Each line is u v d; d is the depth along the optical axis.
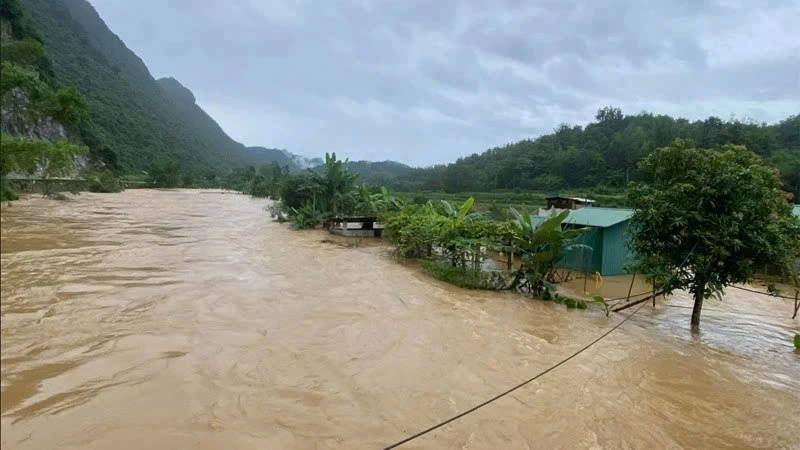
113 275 7.93
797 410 5.07
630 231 9.07
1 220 6.30
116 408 3.62
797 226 7.76
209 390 4.12
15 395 3.59
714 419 4.71
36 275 7.24
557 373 5.54
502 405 4.52
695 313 8.25
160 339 5.16
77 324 5.30
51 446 3.04
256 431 3.55
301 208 21.50
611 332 7.56
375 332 6.33
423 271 11.69
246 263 10.50
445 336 6.51
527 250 9.92
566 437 4.04
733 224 7.16
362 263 12.18
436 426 3.95
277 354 5.14
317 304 7.48
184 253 11.00
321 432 3.66
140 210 22.80
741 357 6.89
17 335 4.77
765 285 12.81
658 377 5.75
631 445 4.03
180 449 3.18
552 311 8.71
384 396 4.43
